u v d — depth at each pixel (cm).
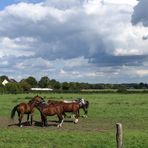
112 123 3450
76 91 13975
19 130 2883
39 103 3306
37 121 3694
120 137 1452
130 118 3872
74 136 2386
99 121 3647
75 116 3547
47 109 3244
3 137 2391
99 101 7388
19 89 13912
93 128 3056
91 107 5509
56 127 3181
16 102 6800
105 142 2142
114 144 2064
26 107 3297
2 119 3928
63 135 2444
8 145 2067
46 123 3278
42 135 2450
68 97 8900
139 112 4584
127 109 5091
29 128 3105
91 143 2114
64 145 2075
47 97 8712
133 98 9062
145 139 2250
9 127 3200
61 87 18988
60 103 3422
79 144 2094
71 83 18462
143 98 9094
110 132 2662
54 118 4044
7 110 5038
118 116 4091
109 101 7406
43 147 2008
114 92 14200
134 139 2252
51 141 2206
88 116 4138
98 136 2380
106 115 4222
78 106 3525
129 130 2847
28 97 8725
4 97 8950
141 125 3266
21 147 2005
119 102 6969
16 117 4188
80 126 3231
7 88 13562
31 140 2242
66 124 3416
